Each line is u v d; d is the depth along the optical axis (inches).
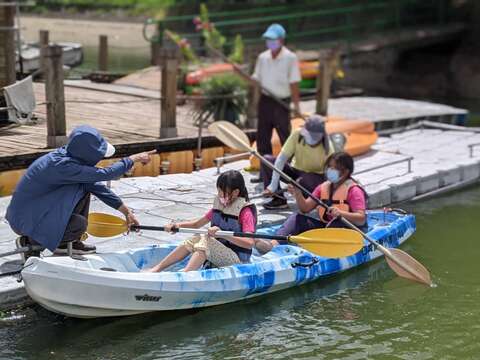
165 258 263.0
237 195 263.1
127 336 242.5
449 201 418.9
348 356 236.2
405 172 428.5
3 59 427.5
